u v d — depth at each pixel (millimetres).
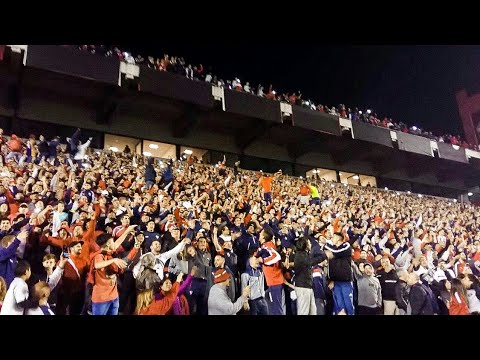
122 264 7836
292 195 17594
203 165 17828
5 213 8734
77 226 8461
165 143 19328
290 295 9461
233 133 21203
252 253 9344
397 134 22703
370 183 25047
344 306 9453
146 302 7926
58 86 16422
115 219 9953
